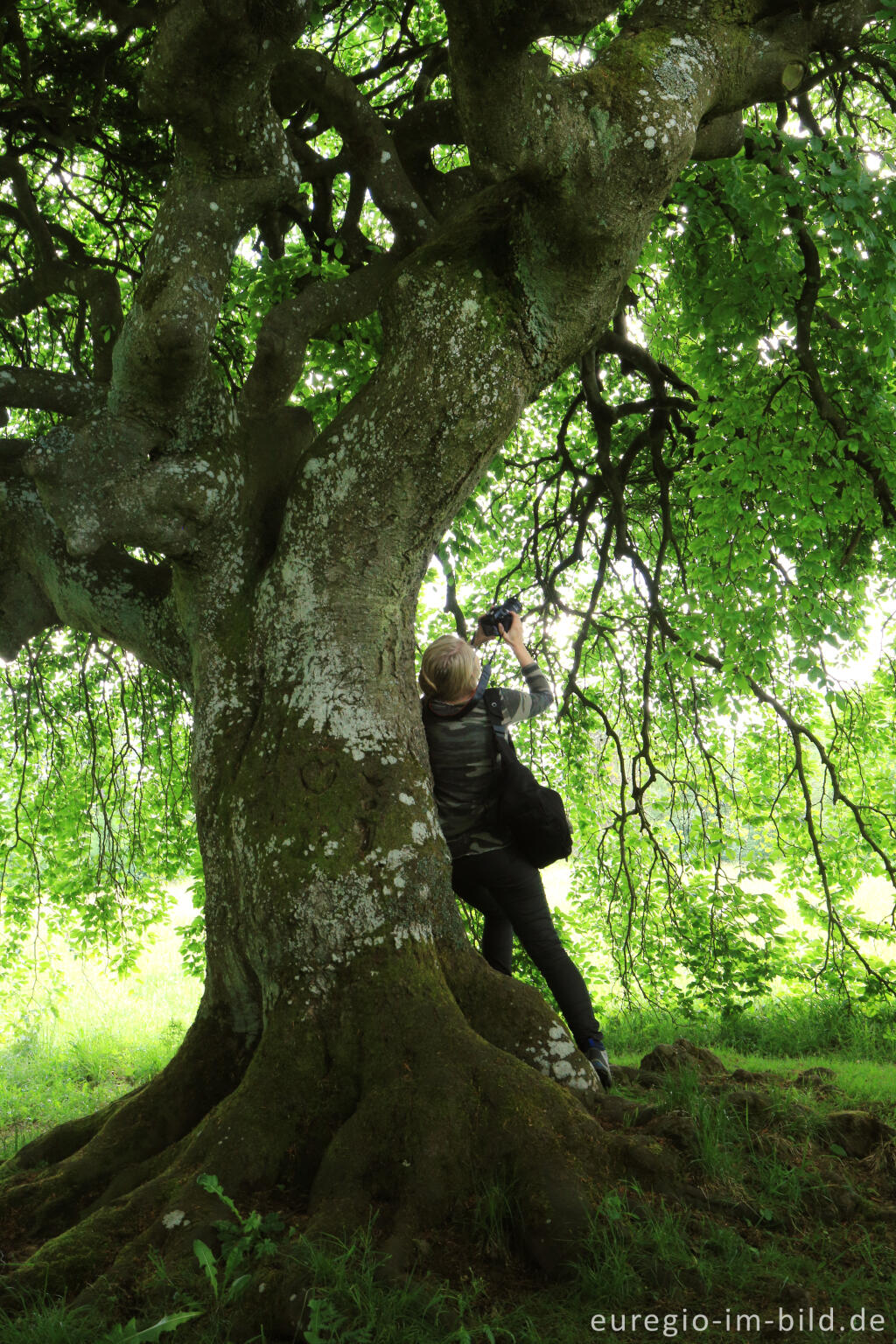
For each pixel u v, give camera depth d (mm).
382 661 3832
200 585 4117
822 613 6926
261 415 4359
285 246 6895
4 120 6762
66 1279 2783
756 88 4098
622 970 8992
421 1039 3252
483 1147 3047
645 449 9672
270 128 3613
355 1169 3023
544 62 3377
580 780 10102
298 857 3473
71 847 9844
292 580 3871
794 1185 3150
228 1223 2840
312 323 4363
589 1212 2855
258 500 4160
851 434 6465
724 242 6352
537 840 3865
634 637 9672
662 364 8539
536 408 10242
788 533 7156
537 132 3322
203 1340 2469
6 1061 9109
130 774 9586
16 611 4812
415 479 3785
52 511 3857
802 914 9297
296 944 3430
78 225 8680
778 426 6715
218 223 3676
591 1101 3477
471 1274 2752
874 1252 2902
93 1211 3258
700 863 9289
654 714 10023
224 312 6977
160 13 3396
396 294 3840
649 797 9938
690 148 3662
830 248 6141
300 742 3664
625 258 3730
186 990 11812
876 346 6141
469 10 3008
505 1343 2463
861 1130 3596
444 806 3924
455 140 5117
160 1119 3621
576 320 3836
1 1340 2477
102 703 9445
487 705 3969
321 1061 3322
